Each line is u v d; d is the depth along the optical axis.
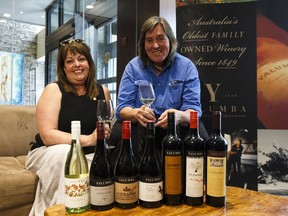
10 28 3.81
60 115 1.80
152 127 0.99
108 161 0.97
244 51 1.98
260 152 1.97
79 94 1.90
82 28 3.59
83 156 0.99
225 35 2.01
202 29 2.04
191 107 1.72
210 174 0.97
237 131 2.01
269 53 1.94
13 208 1.63
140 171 0.97
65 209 0.95
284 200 1.05
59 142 1.66
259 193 1.14
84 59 1.88
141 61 1.88
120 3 2.79
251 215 0.90
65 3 3.82
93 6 3.42
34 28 3.98
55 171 1.51
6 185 1.60
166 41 1.77
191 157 0.96
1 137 2.34
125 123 0.98
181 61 1.86
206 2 2.04
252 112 1.98
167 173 0.97
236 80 2.00
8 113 2.41
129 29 2.73
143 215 0.89
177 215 0.90
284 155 1.94
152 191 0.95
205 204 0.99
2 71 3.73
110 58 3.18
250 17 1.97
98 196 0.93
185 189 0.99
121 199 0.95
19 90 3.84
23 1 3.86
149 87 1.47
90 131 1.85
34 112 2.53
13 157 2.32
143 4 2.59
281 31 1.92
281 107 1.94
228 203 1.01
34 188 1.67
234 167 2.02
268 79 1.95
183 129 1.43
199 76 2.06
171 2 2.49
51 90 1.82
